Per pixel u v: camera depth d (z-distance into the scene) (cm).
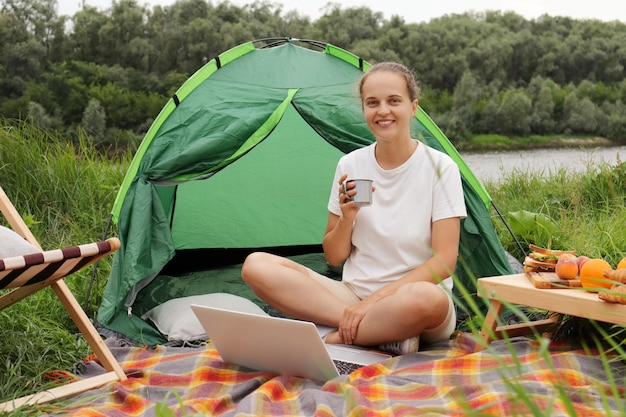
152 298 365
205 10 2786
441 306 258
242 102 356
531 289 249
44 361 276
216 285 392
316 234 466
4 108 2256
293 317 286
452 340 283
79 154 547
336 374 240
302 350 238
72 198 496
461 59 3175
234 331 248
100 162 572
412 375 239
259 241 459
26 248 240
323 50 402
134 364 276
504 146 2891
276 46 389
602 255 386
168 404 234
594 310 229
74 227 466
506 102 2895
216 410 222
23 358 272
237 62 377
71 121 2242
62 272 249
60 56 2517
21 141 499
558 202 540
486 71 3281
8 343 281
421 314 257
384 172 288
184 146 343
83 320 262
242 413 206
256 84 368
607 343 268
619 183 556
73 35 2553
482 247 333
